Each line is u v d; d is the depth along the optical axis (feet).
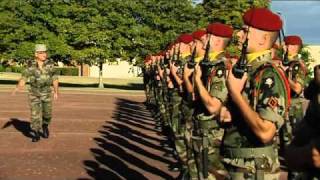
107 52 115.85
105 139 38.40
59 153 32.14
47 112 37.27
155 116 49.55
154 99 50.88
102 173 26.37
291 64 22.71
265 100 10.02
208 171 15.98
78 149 33.73
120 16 113.29
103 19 113.19
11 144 35.24
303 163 6.23
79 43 115.75
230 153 11.14
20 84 36.40
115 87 130.00
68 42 115.55
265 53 10.69
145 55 116.67
